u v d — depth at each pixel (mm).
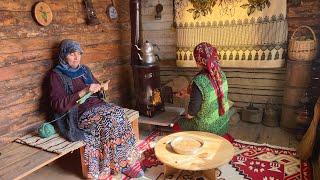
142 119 3209
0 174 1880
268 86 3467
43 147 2229
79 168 2619
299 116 2982
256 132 3227
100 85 2594
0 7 2264
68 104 2439
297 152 2646
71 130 2373
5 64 2332
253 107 3580
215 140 2254
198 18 3494
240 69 3555
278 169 2412
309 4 3055
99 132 2420
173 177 2365
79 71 2713
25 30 2461
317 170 2285
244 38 3297
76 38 2994
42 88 2660
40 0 2582
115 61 3625
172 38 3861
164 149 2160
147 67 3129
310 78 3020
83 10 3062
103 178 2426
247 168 2447
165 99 3740
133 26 3232
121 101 3807
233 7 3264
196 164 1925
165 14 3801
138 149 2867
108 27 3455
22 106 2496
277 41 3148
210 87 2338
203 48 2371
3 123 2354
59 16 2775
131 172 2443
